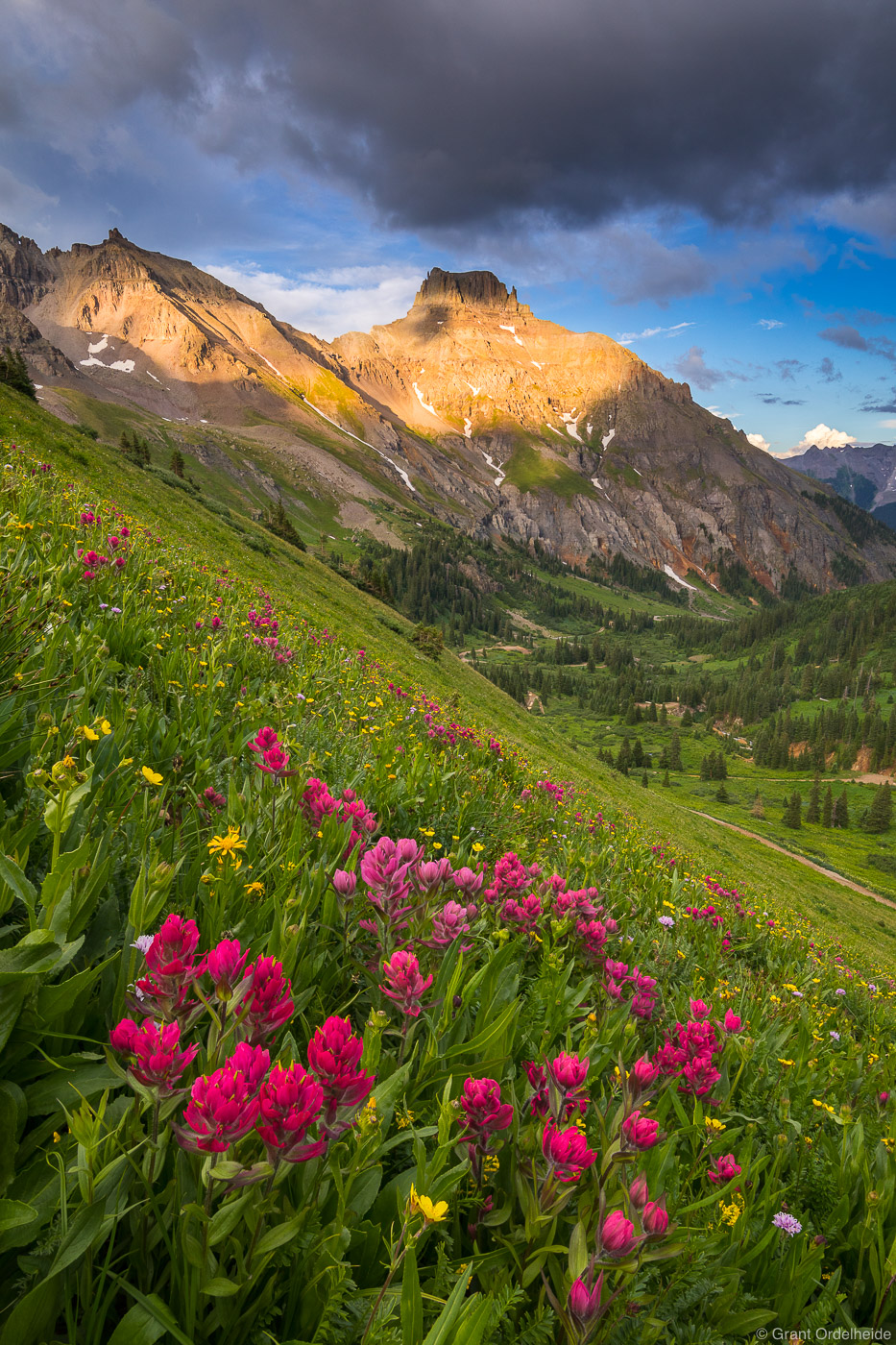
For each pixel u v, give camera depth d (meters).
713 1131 2.26
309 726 5.53
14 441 25.77
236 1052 1.22
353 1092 1.23
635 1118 1.65
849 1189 2.44
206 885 2.31
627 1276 1.43
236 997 1.42
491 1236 1.69
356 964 2.33
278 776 3.27
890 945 37.78
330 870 2.76
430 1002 2.12
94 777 2.55
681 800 164.25
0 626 3.35
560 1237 1.75
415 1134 1.56
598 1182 1.69
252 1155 1.33
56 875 1.59
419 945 2.45
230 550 37.50
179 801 3.01
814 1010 5.25
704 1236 1.75
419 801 4.91
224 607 9.73
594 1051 2.46
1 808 2.22
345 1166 1.51
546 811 7.93
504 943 2.76
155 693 4.59
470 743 9.70
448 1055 1.94
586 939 3.47
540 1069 1.97
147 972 1.40
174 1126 1.13
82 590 5.67
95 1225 1.15
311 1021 2.06
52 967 1.39
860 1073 4.02
